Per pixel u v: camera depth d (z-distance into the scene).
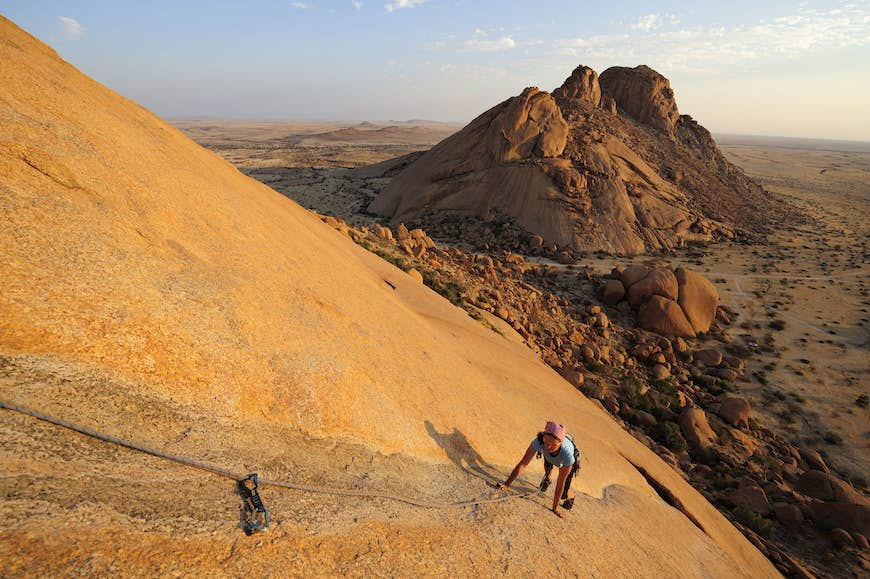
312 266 6.95
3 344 2.81
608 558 5.34
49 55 6.14
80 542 2.34
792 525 16.50
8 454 2.47
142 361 3.44
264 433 3.91
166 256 4.38
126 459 2.96
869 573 14.55
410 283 14.51
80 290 3.37
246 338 4.36
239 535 2.99
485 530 4.62
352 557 3.39
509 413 7.78
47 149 4.06
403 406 5.56
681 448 19.91
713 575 6.90
